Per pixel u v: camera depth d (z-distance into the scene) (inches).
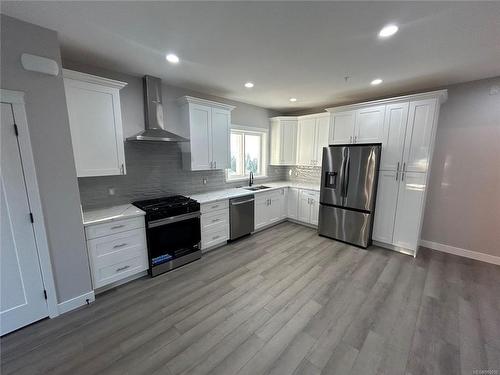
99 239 89.6
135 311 83.2
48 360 63.4
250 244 144.8
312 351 66.2
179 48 84.3
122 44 81.4
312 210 172.6
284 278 105.0
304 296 91.7
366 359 63.5
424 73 107.4
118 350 66.5
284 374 59.2
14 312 72.4
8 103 65.4
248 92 143.8
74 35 75.0
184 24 68.5
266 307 85.3
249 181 184.2
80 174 90.4
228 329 74.6
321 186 154.3
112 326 75.9
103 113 94.4
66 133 76.9
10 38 64.3
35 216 73.0
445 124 126.4
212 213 131.3
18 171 69.0
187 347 67.6
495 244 118.3
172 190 136.6
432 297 90.6
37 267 75.0
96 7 59.8
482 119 115.9
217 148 142.4
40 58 68.9
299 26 69.2
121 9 61.1
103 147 95.7
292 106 186.2
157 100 118.1
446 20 65.1
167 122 129.1
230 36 75.6
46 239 75.8
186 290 96.1
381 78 115.3
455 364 61.9
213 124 138.6
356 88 133.6
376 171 130.6
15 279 71.7
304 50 85.1
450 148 126.2
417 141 119.3
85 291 86.4
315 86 129.3
